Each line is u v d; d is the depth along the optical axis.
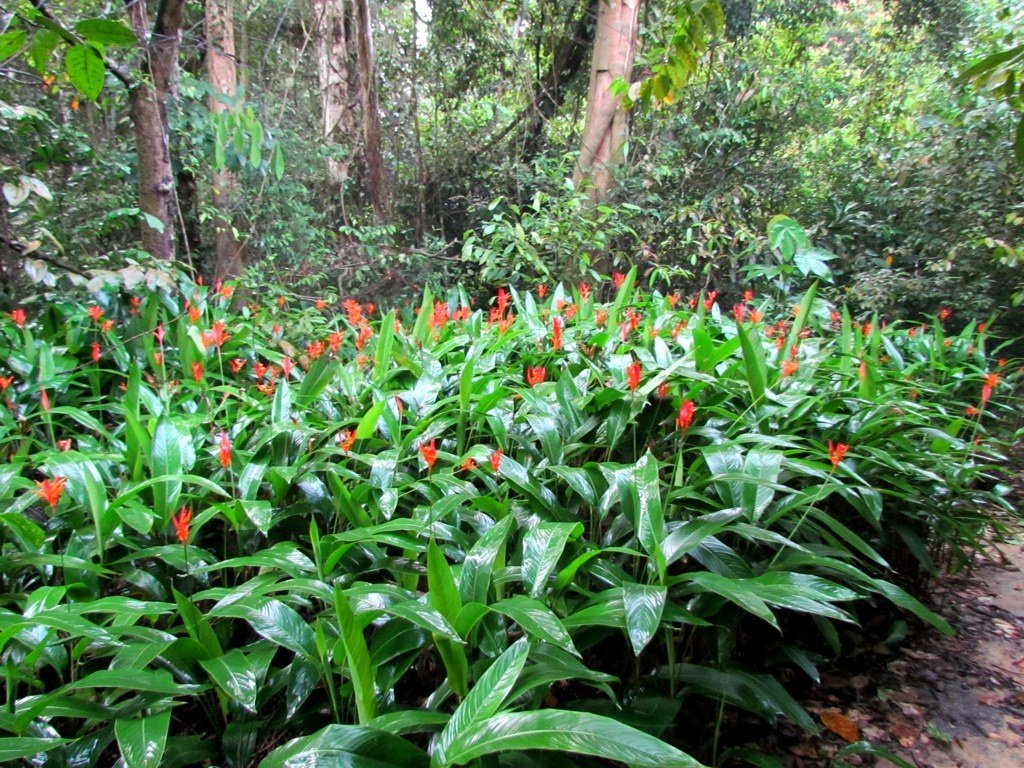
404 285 6.91
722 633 1.73
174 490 1.86
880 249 7.88
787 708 1.61
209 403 2.62
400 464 2.19
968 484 2.92
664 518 1.88
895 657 2.43
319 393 2.70
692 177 7.89
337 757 1.04
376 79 8.53
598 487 1.96
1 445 2.41
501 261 6.12
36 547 1.64
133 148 6.02
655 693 1.63
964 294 6.50
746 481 1.77
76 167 5.22
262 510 1.77
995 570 3.14
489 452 2.01
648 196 7.03
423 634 1.42
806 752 1.91
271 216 6.63
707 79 8.09
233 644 1.83
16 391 2.82
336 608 1.11
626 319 3.46
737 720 1.98
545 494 1.91
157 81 4.19
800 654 1.98
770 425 2.39
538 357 3.03
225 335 3.30
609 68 7.23
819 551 1.89
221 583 1.97
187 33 5.27
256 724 1.41
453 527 1.78
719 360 2.54
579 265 6.21
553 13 8.90
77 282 3.04
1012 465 4.03
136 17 4.01
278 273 6.03
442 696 1.40
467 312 4.17
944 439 2.52
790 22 9.30
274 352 3.48
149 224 3.95
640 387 2.38
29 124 4.37
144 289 3.61
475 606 1.27
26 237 3.98
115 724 1.16
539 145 9.52
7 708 1.25
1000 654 2.46
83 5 4.44
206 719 1.72
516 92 10.07
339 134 8.65
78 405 2.96
